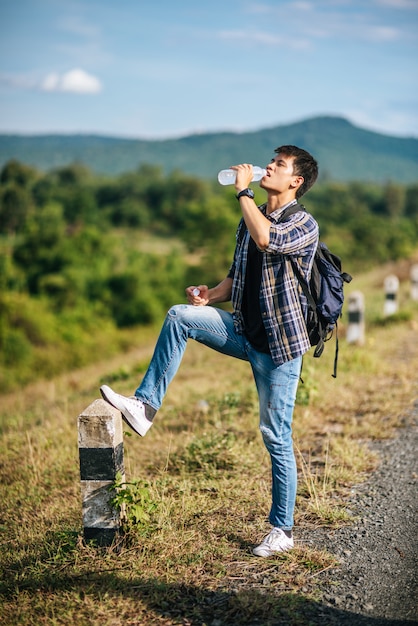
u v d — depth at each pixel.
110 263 59.91
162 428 6.84
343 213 106.62
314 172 3.50
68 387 14.12
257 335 3.46
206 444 5.41
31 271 58.31
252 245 3.46
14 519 4.81
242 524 4.02
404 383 7.95
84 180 173.50
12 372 29.06
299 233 3.31
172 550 3.61
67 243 60.03
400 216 176.62
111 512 3.59
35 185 160.38
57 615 3.06
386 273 28.39
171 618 3.04
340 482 4.83
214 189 168.25
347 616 3.06
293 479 3.61
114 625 2.99
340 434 6.09
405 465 5.22
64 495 5.21
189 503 4.27
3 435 7.68
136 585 3.30
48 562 3.62
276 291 3.37
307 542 3.84
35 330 35.31
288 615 3.05
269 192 3.50
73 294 51.66
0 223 121.50
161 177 190.25
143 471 5.34
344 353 9.59
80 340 36.53
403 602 3.18
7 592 3.35
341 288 3.45
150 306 50.00
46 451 6.37
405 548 3.75
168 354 3.52
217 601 3.18
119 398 3.51
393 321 14.20
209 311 3.53
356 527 4.05
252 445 5.62
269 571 3.46
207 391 8.63
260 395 3.56
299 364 3.50
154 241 122.12
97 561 3.50
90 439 3.55
